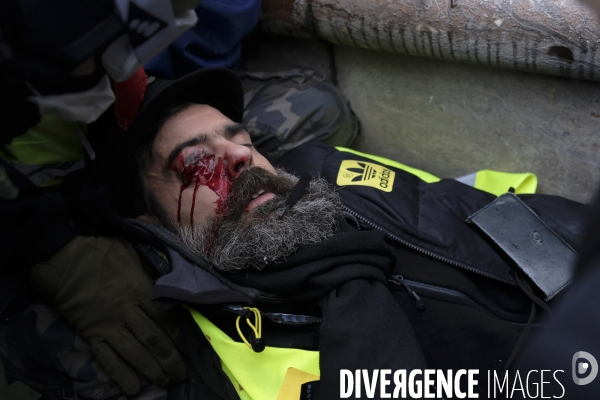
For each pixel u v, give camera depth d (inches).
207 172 48.3
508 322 48.7
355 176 57.1
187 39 58.6
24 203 44.6
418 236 51.6
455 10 55.2
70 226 47.4
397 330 41.5
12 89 30.4
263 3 67.3
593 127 57.9
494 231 52.1
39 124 46.4
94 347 44.8
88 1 30.0
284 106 65.9
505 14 52.8
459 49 57.5
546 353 23.5
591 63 50.9
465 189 58.2
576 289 22.8
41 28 29.4
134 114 48.1
